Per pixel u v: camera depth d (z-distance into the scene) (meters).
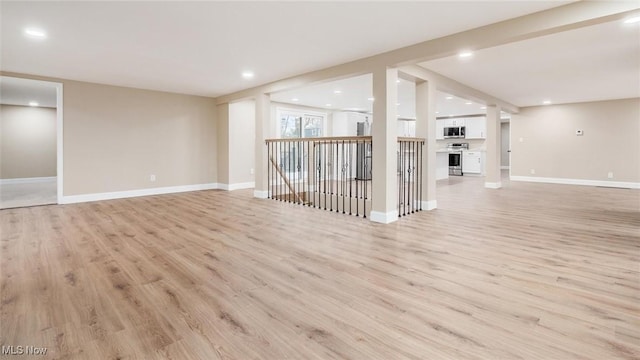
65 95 5.43
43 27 3.17
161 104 6.57
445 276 2.41
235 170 7.38
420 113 4.88
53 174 9.31
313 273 2.48
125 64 4.51
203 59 4.30
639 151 7.52
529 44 3.71
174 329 1.71
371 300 2.04
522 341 1.59
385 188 4.11
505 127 13.11
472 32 3.26
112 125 5.95
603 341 1.59
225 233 3.63
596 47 3.82
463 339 1.61
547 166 8.75
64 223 4.08
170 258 2.81
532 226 3.92
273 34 3.39
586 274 2.43
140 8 2.78
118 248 3.08
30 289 2.18
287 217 4.49
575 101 8.06
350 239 3.39
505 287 2.22
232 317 1.83
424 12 2.88
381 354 1.50
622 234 3.54
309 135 8.94
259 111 6.09
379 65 4.06
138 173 6.31
